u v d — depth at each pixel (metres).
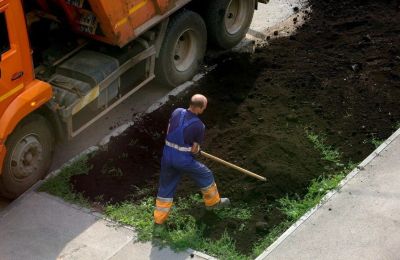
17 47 8.41
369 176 9.07
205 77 11.41
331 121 10.20
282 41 12.16
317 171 9.30
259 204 8.88
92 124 10.56
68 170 9.61
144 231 8.55
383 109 10.34
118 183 9.41
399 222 8.37
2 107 8.49
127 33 9.72
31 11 10.01
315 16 12.84
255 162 9.42
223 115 10.46
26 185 9.29
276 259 8.03
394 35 11.93
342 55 11.56
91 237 8.56
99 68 9.74
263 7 13.34
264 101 10.68
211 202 8.65
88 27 9.62
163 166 8.40
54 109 9.23
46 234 8.62
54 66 9.84
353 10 12.84
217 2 11.37
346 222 8.44
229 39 11.91
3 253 8.39
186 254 8.22
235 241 8.38
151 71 10.69
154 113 10.66
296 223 8.48
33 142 9.16
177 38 10.81
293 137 9.88
